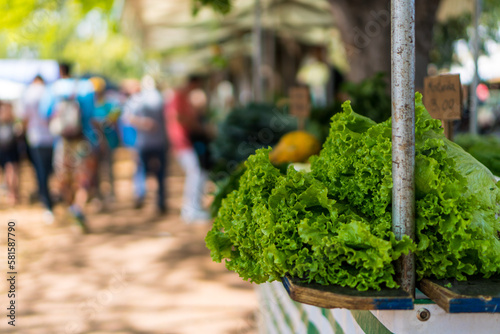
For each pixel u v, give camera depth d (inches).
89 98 338.0
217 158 239.6
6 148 388.2
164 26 410.6
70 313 216.7
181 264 260.5
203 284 239.1
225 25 422.9
